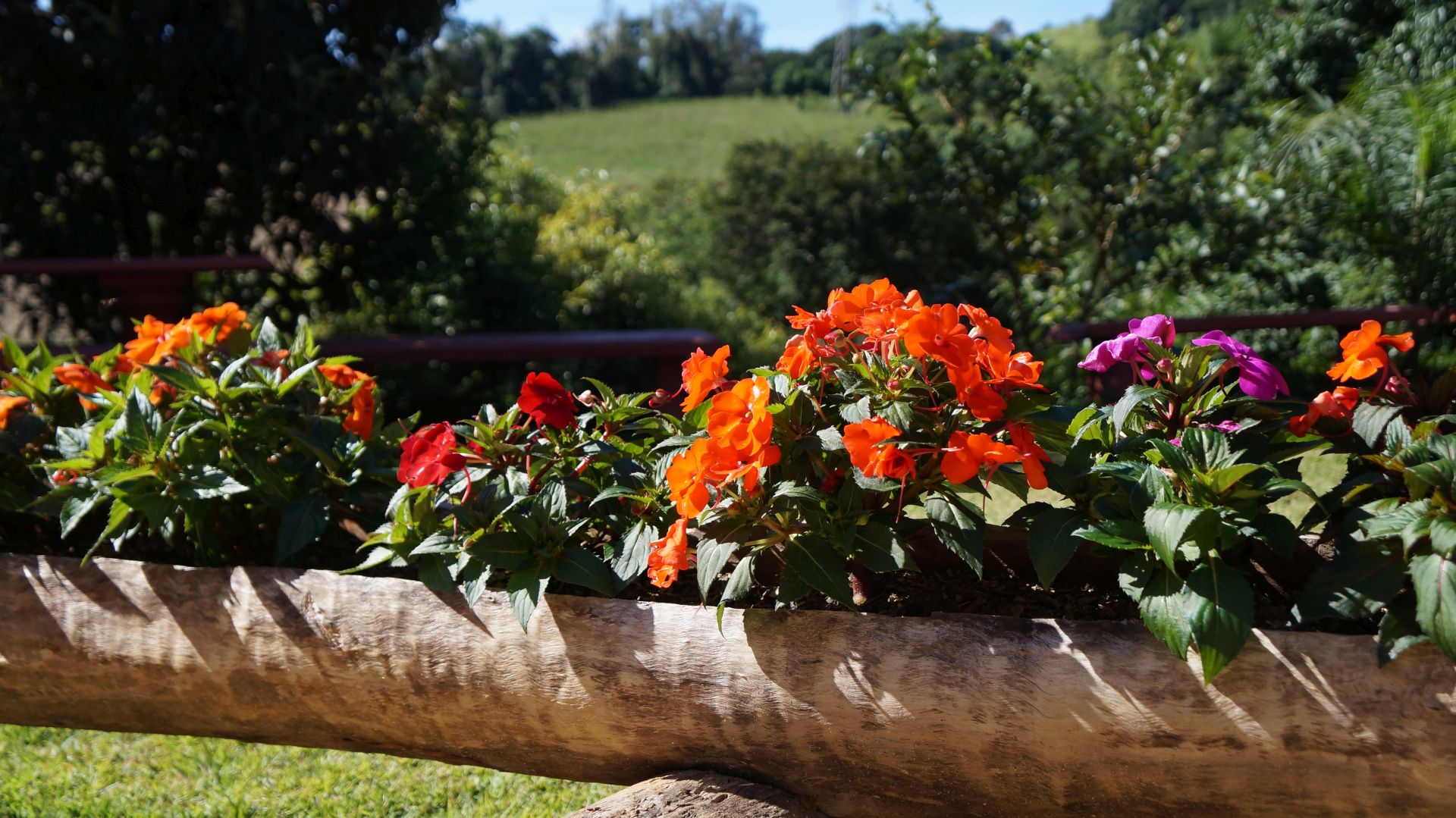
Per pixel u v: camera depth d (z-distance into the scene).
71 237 6.11
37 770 2.82
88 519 2.73
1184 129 8.22
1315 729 1.57
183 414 2.33
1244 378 1.78
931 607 2.03
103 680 2.22
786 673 1.82
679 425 2.10
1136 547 1.62
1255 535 1.60
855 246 10.93
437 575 2.02
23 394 2.67
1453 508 1.53
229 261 5.10
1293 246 7.64
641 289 8.31
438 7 6.37
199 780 2.76
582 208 11.00
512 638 1.96
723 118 42.50
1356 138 7.08
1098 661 1.67
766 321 10.05
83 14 5.66
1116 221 8.11
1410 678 1.54
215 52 5.69
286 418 2.45
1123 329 5.91
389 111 6.31
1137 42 8.19
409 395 6.42
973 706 1.72
